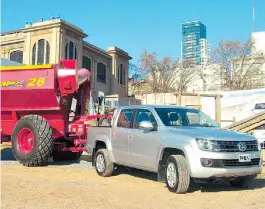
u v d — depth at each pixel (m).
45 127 12.15
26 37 49.12
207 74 63.84
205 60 78.06
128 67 69.75
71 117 13.70
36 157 12.01
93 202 7.21
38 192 8.04
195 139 7.82
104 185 8.98
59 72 12.76
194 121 9.42
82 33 50.88
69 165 12.88
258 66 58.06
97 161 10.61
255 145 8.24
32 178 9.86
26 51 48.94
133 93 70.69
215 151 7.68
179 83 64.25
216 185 9.09
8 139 13.85
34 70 12.95
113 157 10.19
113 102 41.84
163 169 8.57
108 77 63.53
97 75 59.72
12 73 13.19
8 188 8.40
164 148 8.41
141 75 69.06
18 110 13.33
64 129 13.40
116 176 10.35
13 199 7.40
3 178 9.69
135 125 9.62
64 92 12.82
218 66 61.12
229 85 58.09
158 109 9.30
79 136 13.24
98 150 10.69
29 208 6.75
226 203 7.23
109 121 11.91
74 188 8.52
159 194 7.98
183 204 7.12
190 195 7.88
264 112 12.66
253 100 27.03
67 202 7.19
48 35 47.44
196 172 7.66
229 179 7.98
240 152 7.88
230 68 59.53
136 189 8.52
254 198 7.68
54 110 13.09
